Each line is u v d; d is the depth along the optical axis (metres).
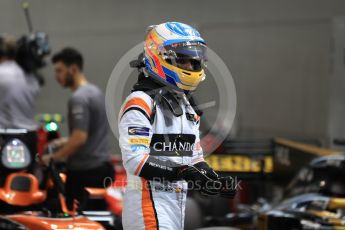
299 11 28.39
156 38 10.20
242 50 29.88
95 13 33.38
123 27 32.56
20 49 18.08
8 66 18.00
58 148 17.67
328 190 14.79
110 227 13.96
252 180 18.12
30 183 12.95
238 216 17.41
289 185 16.98
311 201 14.77
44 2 34.66
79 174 16.81
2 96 17.72
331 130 24.48
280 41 28.89
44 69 33.94
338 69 24.66
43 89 34.00
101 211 15.56
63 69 17.36
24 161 13.34
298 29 28.36
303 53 28.11
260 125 29.27
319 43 27.52
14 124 17.83
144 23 32.00
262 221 15.27
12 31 35.34
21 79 18.02
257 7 29.62
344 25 24.77
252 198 22.89
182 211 10.23
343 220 13.80
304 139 25.89
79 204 14.16
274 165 18.89
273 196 20.28
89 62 33.44
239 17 30.02
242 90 29.83
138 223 9.97
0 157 13.18
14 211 12.73
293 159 18.31
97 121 16.95
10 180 12.84
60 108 33.53
